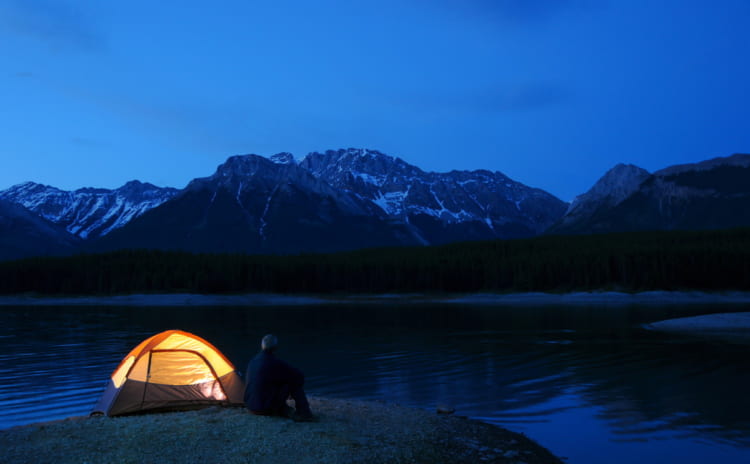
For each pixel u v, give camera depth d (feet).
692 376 65.36
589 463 34.04
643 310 224.53
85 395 57.72
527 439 38.19
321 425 36.27
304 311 243.19
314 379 66.95
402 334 125.59
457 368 74.02
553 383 61.93
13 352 95.81
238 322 170.81
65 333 134.72
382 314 210.79
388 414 41.98
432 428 38.45
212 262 459.73
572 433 40.86
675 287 386.32
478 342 106.42
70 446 30.40
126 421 35.99
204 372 44.09
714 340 103.91
